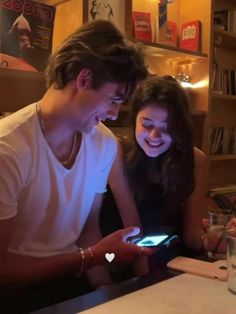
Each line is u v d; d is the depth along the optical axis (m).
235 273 0.96
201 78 2.81
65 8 2.00
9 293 1.11
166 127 1.47
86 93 1.00
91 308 0.85
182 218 1.63
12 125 1.05
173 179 1.54
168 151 1.54
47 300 1.16
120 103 1.06
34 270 1.02
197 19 2.79
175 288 0.97
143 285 0.98
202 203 1.65
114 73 0.97
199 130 2.85
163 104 1.44
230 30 3.04
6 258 1.01
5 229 0.99
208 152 2.83
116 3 2.17
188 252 1.38
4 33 1.68
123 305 0.86
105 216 1.55
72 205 1.19
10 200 0.99
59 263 1.04
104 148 1.28
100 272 1.33
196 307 0.86
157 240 1.24
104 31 1.00
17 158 1.00
